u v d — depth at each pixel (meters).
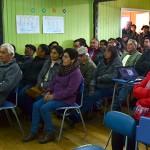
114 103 3.87
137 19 7.89
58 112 3.43
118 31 7.21
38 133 3.43
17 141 3.24
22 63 4.48
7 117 3.88
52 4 6.04
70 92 3.18
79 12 6.46
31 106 3.70
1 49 3.35
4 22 5.48
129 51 4.66
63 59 3.29
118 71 3.78
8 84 3.22
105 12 6.87
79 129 3.62
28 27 5.79
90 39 6.71
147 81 2.38
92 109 4.05
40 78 3.71
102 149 2.00
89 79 3.84
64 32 6.30
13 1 5.55
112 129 2.08
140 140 1.76
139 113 2.15
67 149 3.00
